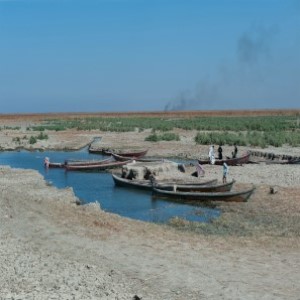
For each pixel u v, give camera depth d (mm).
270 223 26656
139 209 31406
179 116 170500
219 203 32125
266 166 46250
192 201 33156
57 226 23422
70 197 32406
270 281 17016
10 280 15750
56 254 19219
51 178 45156
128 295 14969
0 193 29781
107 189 38906
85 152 66938
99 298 14508
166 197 34562
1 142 75812
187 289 15969
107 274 17109
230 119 129875
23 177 40562
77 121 139125
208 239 22812
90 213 27000
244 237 23562
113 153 58594
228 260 19391
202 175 41500
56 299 14203
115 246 20750
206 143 68000
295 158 49938
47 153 66062
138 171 40844
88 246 20578
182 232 24453
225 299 15203
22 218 24359
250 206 30734
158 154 60375
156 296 15234
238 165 47594
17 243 20344
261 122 101812
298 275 17719
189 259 19312
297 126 90625
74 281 15969
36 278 16078
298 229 25266
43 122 140250
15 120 158625
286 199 32031
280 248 21422
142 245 21094
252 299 15281
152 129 95688
